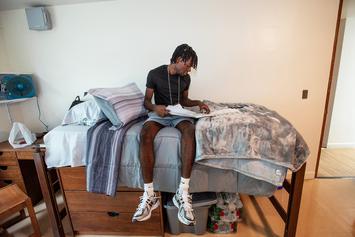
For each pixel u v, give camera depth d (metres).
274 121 1.25
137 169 1.28
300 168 1.23
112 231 1.54
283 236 1.48
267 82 1.96
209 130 1.21
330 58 1.90
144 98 1.58
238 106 1.66
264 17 1.81
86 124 1.51
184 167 1.19
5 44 1.96
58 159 1.36
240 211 1.69
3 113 1.96
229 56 1.90
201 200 1.39
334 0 1.76
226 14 1.81
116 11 1.83
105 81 2.01
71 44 1.93
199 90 2.00
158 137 1.26
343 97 2.95
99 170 1.28
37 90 2.07
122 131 1.30
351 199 1.90
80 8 1.84
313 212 1.73
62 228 1.55
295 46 1.87
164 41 1.88
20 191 1.40
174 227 1.51
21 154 1.69
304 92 1.98
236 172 1.26
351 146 3.12
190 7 1.80
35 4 1.79
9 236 1.57
